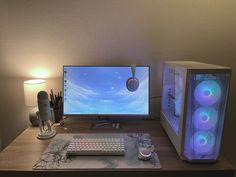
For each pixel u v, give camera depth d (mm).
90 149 1058
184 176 948
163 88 1419
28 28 1538
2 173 938
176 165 974
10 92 1645
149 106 1457
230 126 1671
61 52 1575
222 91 948
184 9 1503
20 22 1529
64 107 1456
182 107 974
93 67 1441
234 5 1502
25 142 1208
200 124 975
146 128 1422
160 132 1355
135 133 1334
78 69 1446
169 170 937
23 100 1654
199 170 939
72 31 1541
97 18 1519
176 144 1075
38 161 1003
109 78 1442
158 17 1515
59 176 941
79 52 1574
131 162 996
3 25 1533
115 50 1566
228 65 1596
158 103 1634
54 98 1533
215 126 981
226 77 935
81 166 960
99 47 1563
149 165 969
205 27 1532
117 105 1449
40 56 1582
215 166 971
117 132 1350
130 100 1448
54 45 1563
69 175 938
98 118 1551
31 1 1498
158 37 1545
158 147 1147
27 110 1672
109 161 1004
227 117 1658
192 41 1553
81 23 1527
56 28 1538
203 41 1555
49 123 1338
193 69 917
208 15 1515
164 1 1491
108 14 1512
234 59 1588
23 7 1507
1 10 1512
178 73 1083
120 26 1528
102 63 1587
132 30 1533
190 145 994
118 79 1439
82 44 1561
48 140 1229
